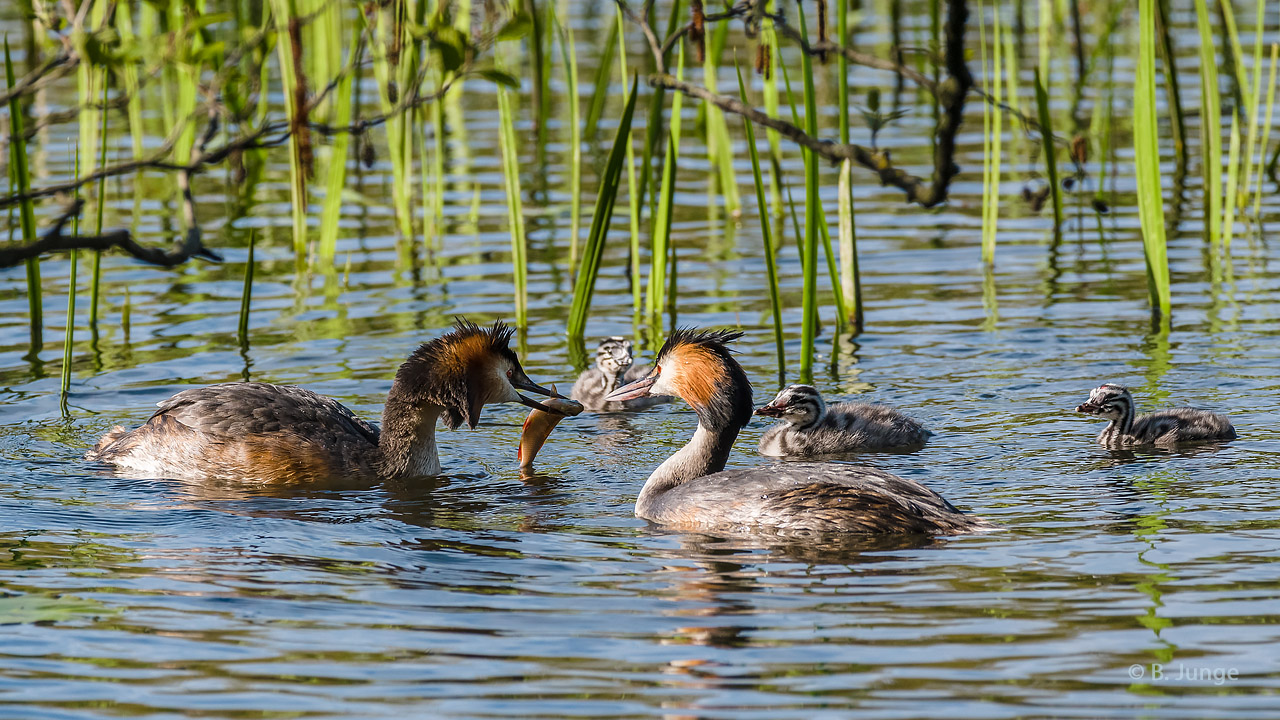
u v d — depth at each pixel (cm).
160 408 1387
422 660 877
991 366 1653
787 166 2755
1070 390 1560
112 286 2039
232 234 2333
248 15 3086
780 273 2103
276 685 842
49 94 3216
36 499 1249
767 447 1496
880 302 1941
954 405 1528
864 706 800
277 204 2552
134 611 964
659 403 1684
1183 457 1332
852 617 934
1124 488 1238
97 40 709
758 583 1012
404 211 2288
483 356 1366
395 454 1360
